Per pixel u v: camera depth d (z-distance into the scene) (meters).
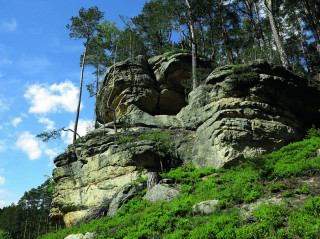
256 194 10.85
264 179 12.09
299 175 11.42
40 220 61.38
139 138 21.00
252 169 13.15
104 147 21.48
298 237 7.60
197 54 30.44
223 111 17.27
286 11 36.72
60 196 22.36
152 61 30.30
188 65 28.77
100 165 21.11
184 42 37.56
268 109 17.41
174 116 25.08
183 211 11.66
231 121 16.69
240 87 18.22
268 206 9.59
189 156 19.70
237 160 15.69
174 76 28.66
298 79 19.42
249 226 8.67
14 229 60.78
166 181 16.42
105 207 17.23
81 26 34.84
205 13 32.41
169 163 19.98
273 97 18.17
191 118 21.89
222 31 36.72
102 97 29.83
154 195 15.05
